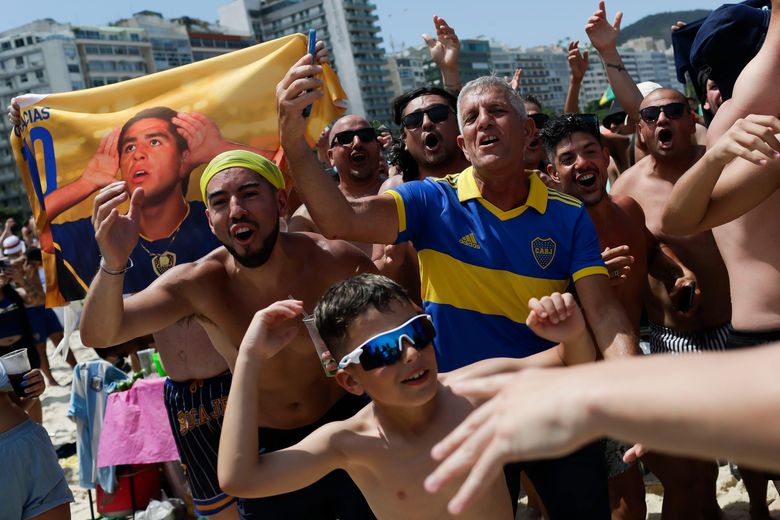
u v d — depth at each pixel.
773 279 3.12
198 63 4.72
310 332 2.88
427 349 2.39
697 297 4.17
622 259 3.46
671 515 3.91
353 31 172.25
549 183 4.31
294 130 3.01
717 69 3.73
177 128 4.60
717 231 3.34
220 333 3.41
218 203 3.11
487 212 3.20
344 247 3.49
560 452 0.91
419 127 4.81
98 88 4.70
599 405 0.87
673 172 4.74
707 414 0.78
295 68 2.99
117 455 5.27
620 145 7.01
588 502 3.04
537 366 2.65
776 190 3.06
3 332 8.12
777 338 3.13
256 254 3.14
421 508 2.47
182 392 4.35
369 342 2.35
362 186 5.53
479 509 2.46
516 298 3.18
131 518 5.51
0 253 14.21
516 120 3.14
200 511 4.41
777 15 2.95
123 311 3.14
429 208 3.28
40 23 135.88
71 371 11.98
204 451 4.34
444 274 3.25
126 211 4.58
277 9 178.88
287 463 2.43
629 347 2.98
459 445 1.06
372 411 2.56
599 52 6.30
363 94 174.00
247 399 2.41
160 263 4.52
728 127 3.08
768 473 3.37
